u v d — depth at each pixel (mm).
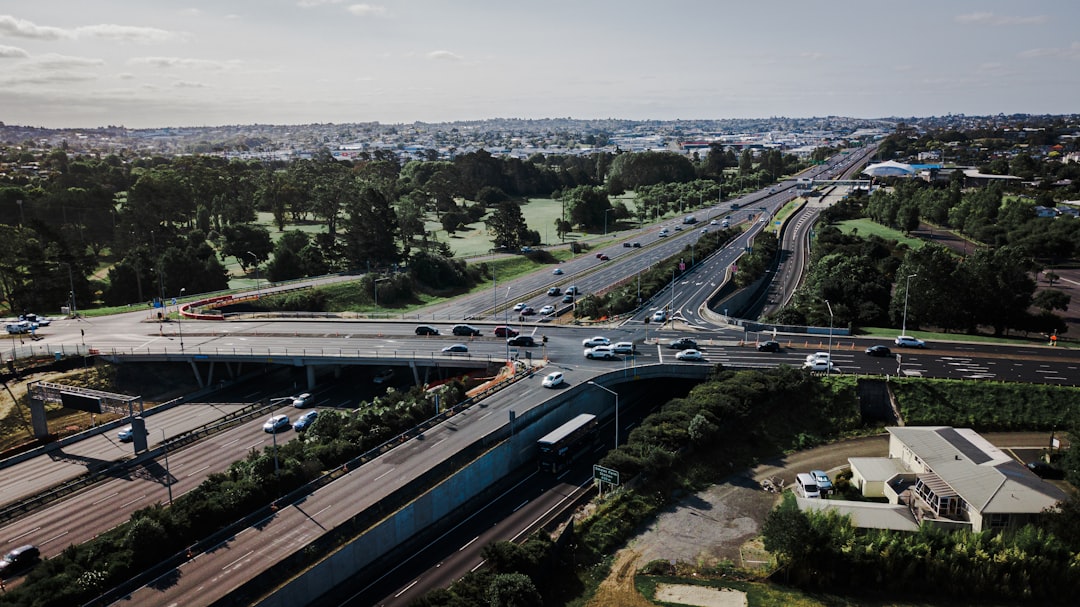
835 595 71875
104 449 103312
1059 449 95812
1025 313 143500
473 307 177250
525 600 65500
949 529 78625
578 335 140875
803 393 110938
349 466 87562
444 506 84375
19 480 93688
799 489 91062
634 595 71750
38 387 104188
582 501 88688
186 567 67750
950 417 105562
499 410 102750
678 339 136375
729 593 72062
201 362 129250
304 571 67875
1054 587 70562
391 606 69000
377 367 137625
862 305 154875
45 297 168125
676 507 88312
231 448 103312
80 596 62219
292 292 181875
